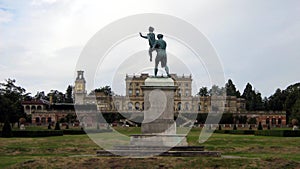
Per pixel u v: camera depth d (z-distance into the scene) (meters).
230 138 58.94
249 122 156.12
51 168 31.38
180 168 30.84
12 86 144.12
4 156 42.06
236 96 169.12
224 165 31.81
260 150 47.44
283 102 186.00
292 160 34.31
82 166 31.58
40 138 60.00
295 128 98.44
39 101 190.38
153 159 32.88
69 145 50.56
